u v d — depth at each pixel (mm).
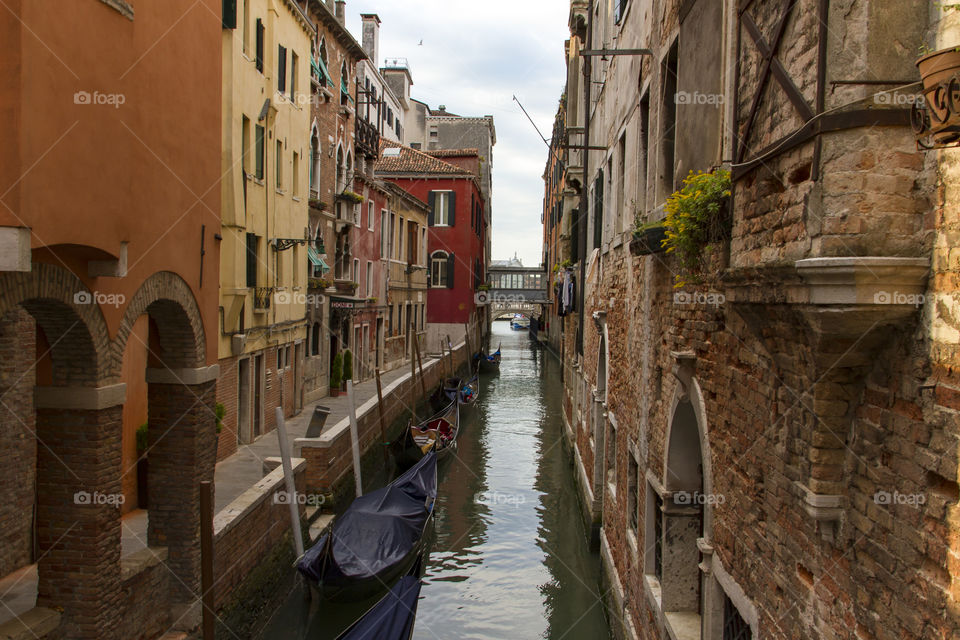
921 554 2555
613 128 11766
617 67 11344
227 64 13602
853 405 3062
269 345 17172
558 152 30469
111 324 6543
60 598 6457
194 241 8094
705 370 5309
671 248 5699
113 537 6711
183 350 8141
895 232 2703
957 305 2383
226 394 14414
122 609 6953
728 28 4770
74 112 5559
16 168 4875
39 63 5098
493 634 10531
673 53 7043
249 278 15516
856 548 2996
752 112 3836
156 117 7055
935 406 2486
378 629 7637
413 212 35500
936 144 2359
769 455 3885
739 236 4059
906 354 2684
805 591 3438
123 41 6324
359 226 25797
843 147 2799
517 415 27312
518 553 13672
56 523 6449
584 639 10312
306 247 19969
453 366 35281
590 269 15391
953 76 2178
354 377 25766
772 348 3689
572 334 20375
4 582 7910
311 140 20672
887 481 2779
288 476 10930
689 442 6453
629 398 9086
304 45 19062
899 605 2672
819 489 3148
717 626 5109
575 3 18328
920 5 2727
